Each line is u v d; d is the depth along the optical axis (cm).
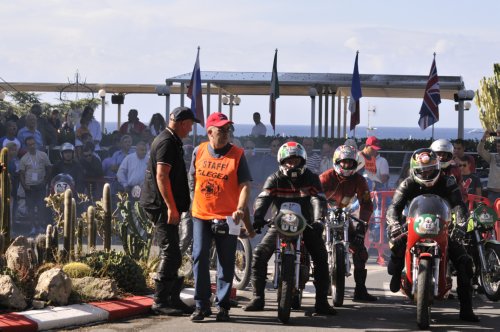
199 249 973
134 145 2252
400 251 1015
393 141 2331
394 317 1040
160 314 992
